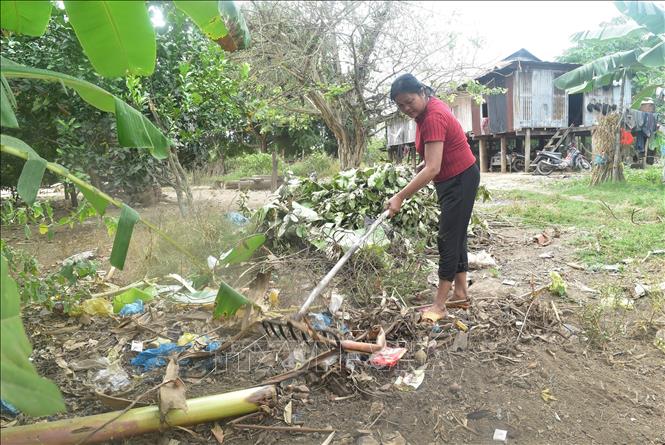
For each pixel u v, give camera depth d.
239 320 2.70
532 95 16.94
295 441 2.09
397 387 2.44
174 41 6.64
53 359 2.78
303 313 2.36
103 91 2.01
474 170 3.01
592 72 9.14
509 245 5.39
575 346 2.90
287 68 9.25
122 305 3.02
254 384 2.48
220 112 7.09
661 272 4.17
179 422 2.07
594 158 10.91
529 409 2.30
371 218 4.99
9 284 1.38
